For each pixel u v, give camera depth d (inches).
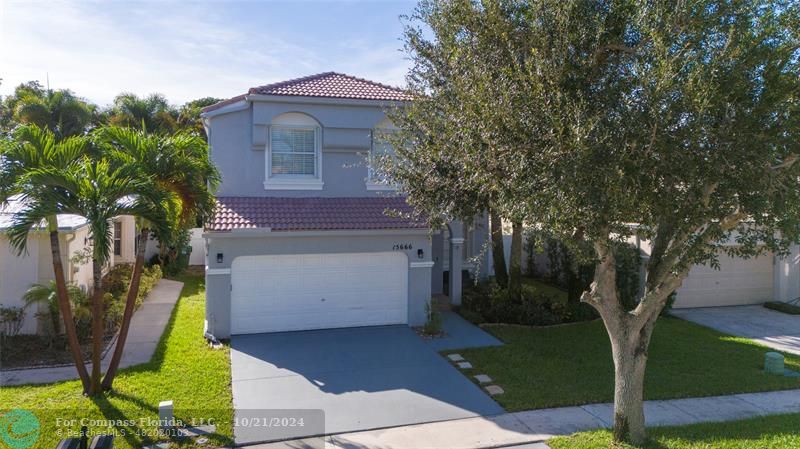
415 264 605.3
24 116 1074.7
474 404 389.4
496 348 526.0
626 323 323.0
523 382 434.3
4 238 520.1
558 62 289.7
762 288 780.6
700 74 251.9
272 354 496.1
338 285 591.8
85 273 645.3
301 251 568.4
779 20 268.5
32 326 524.4
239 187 639.1
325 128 653.9
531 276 953.5
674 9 270.8
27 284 528.7
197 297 743.1
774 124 265.0
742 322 673.6
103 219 331.0
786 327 650.2
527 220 295.4
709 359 507.2
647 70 262.2
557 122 263.7
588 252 303.7
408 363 479.2
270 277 569.3
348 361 481.7
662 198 267.3
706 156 259.1
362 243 588.4
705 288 760.3
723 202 265.3
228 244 546.3
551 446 322.3
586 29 288.7
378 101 665.0
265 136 637.9
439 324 575.5
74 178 335.0
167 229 365.1
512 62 319.0
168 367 448.8
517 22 327.3
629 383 322.3
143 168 374.6
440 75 450.6
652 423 359.9
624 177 257.9
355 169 673.0
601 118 266.2
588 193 253.6
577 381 437.7
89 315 513.3
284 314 574.9
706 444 320.8
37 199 335.3
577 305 645.3
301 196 656.4
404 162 537.6
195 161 412.2
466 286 780.6
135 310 651.5
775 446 319.9
